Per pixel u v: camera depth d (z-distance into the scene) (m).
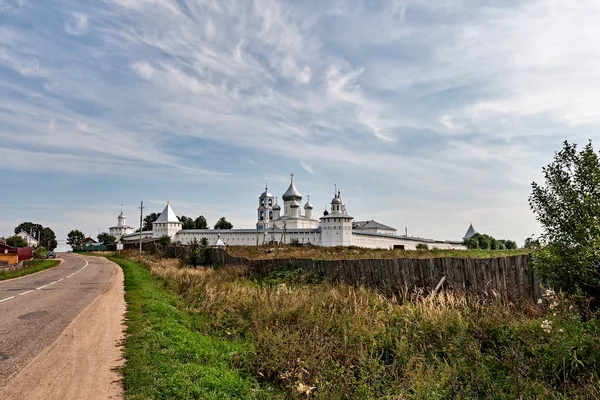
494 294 12.02
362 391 8.10
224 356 9.95
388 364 9.94
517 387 8.02
